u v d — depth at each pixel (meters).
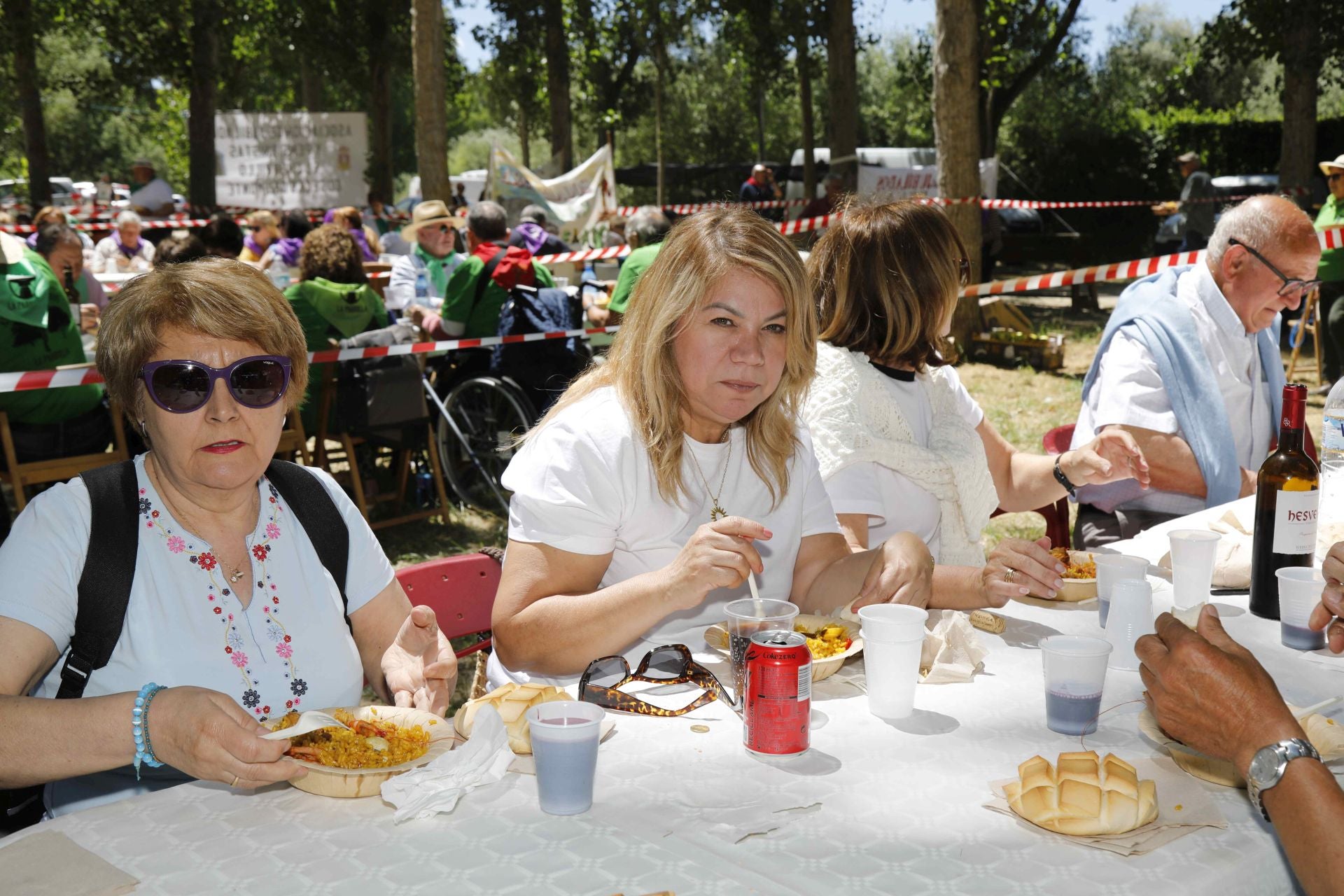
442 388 6.52
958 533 2.75
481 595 2.34
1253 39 16.03
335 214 11.06
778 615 1.76
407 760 1.46
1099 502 3.47
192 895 1.17
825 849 1.25
